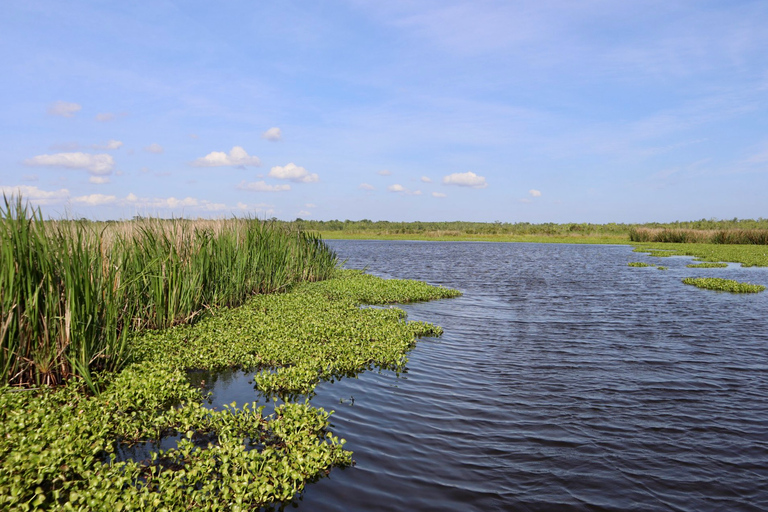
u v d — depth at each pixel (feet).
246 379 32.86
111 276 32.14
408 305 65.05
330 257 91.20
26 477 18.26
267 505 18.65
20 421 22.02
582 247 225.35
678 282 91.45
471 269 119.96
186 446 21.45
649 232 258.16
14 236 27.09
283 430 23.54
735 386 32.83
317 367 34.09
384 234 353.92
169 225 47.50
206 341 38.65
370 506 18.79
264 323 44.98
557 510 18.85
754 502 19.57
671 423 26.81
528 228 347.36
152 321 41.39
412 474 21.20
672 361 38.55
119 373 30.53
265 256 63.10
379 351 38.22
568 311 60.75
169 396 28.14
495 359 38.73
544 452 23.38
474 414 27.68
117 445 22.91
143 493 17.46
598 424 26.61
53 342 28.30
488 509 18.83
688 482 20.98
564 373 35.29
